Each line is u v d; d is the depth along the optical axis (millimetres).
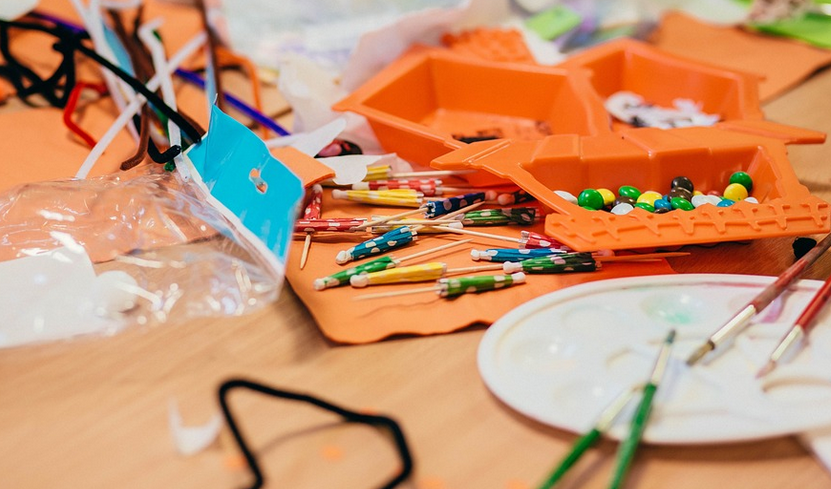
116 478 456
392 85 860
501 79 910
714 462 479
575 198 693
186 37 1040
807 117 916
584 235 603
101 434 484
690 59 938
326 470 464
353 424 495
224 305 566
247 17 1083
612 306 585
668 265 654
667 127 874
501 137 875
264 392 491
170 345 552
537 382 519
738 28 1137
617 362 540
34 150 788
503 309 597
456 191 763
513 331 558
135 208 654
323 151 779
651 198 695
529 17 1071
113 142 811
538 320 568
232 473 460
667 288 605
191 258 608
